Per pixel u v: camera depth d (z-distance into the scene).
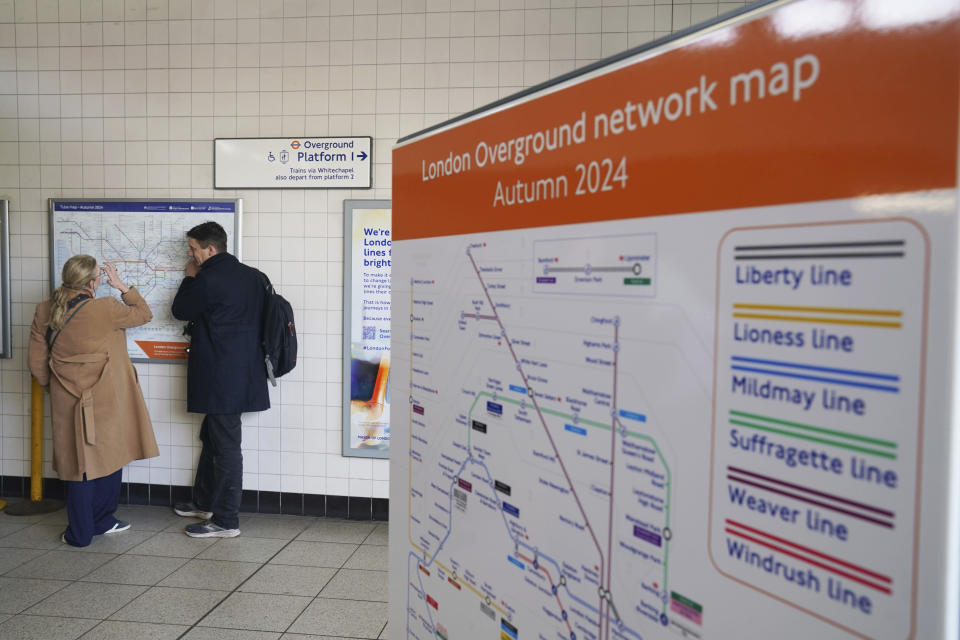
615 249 0.72
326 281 4.18
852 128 0.49
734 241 0.58
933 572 0.44
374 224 4.12
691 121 0.62
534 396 0.86
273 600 3.10
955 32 0.43
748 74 0.56
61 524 4.05
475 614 1.01
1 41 4.34
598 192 0.74
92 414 3.62
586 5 3.90
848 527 0.49
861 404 0.48
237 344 3.84
